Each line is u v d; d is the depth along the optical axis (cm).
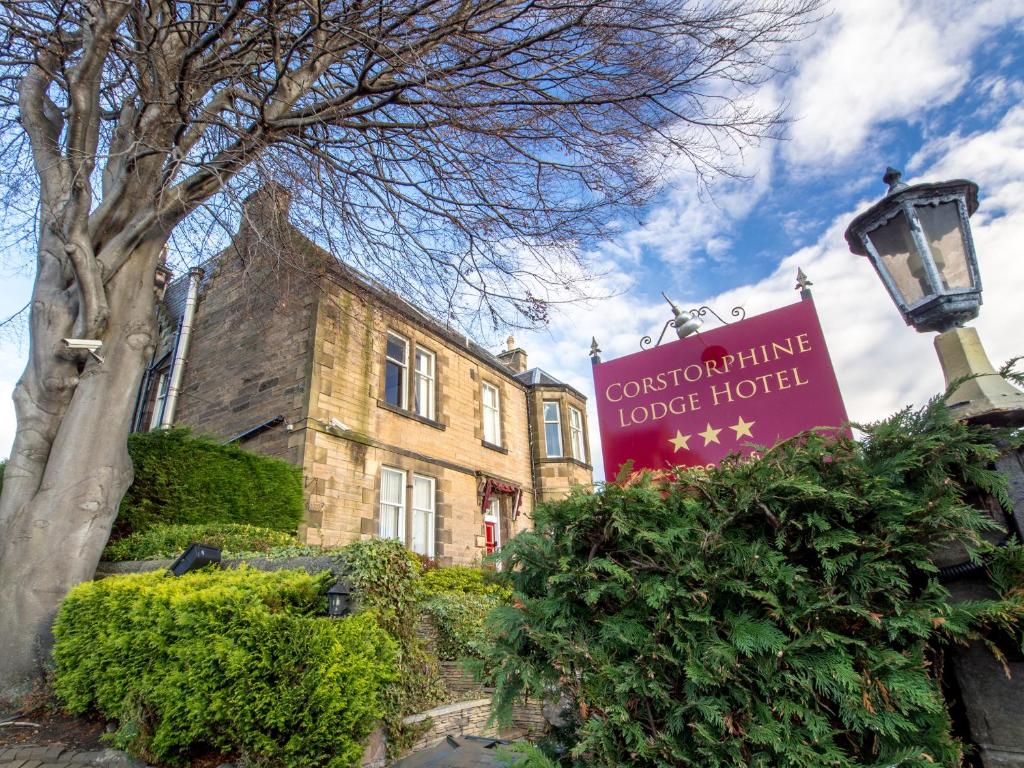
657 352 265
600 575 179
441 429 1171
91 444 531
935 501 153
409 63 495
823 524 155
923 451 160
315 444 874
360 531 908
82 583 479
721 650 149
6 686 448
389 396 1095
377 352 1048
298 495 823
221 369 1048
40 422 534
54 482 512
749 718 147
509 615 185
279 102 596
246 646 345
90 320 534
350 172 598
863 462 165
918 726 147
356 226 618
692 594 158
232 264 861
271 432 912
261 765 324
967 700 160
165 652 370
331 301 857
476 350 1372
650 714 157
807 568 162
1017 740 150
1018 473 163
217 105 583
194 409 1064
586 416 1717
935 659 159
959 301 196
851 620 156
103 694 392
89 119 526
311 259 746
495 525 1324
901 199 211
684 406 248
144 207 580
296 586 412
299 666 345
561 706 203
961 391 184
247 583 396
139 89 519
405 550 522
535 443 1527
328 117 577
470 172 588
